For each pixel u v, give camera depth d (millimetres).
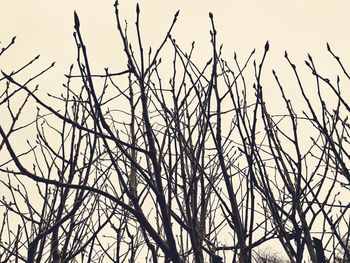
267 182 3732
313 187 3941
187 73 3924
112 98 3957
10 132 4012
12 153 3039
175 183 3691
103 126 3180
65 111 4379
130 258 4461
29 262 3771
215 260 3408
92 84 3090
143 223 3205
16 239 4340
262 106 3855
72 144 4355
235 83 3732
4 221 4543
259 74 3607
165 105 4078
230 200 3436
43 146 4488
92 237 3994
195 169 3535
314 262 3406
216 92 3744
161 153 3377
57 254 4191
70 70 4168
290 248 3479
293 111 3947
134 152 4012
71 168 4301
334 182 3674
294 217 3590
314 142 4004
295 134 3768
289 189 3734
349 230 3891
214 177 4273
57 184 3148
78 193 4418
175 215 3402
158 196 3213
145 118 3320
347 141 4047
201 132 3854
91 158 4105
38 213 4555
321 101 3887
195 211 3418
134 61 3447
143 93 3330
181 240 4359
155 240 3215
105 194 3219
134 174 3947
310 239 3512
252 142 3375
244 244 3293
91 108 3273
